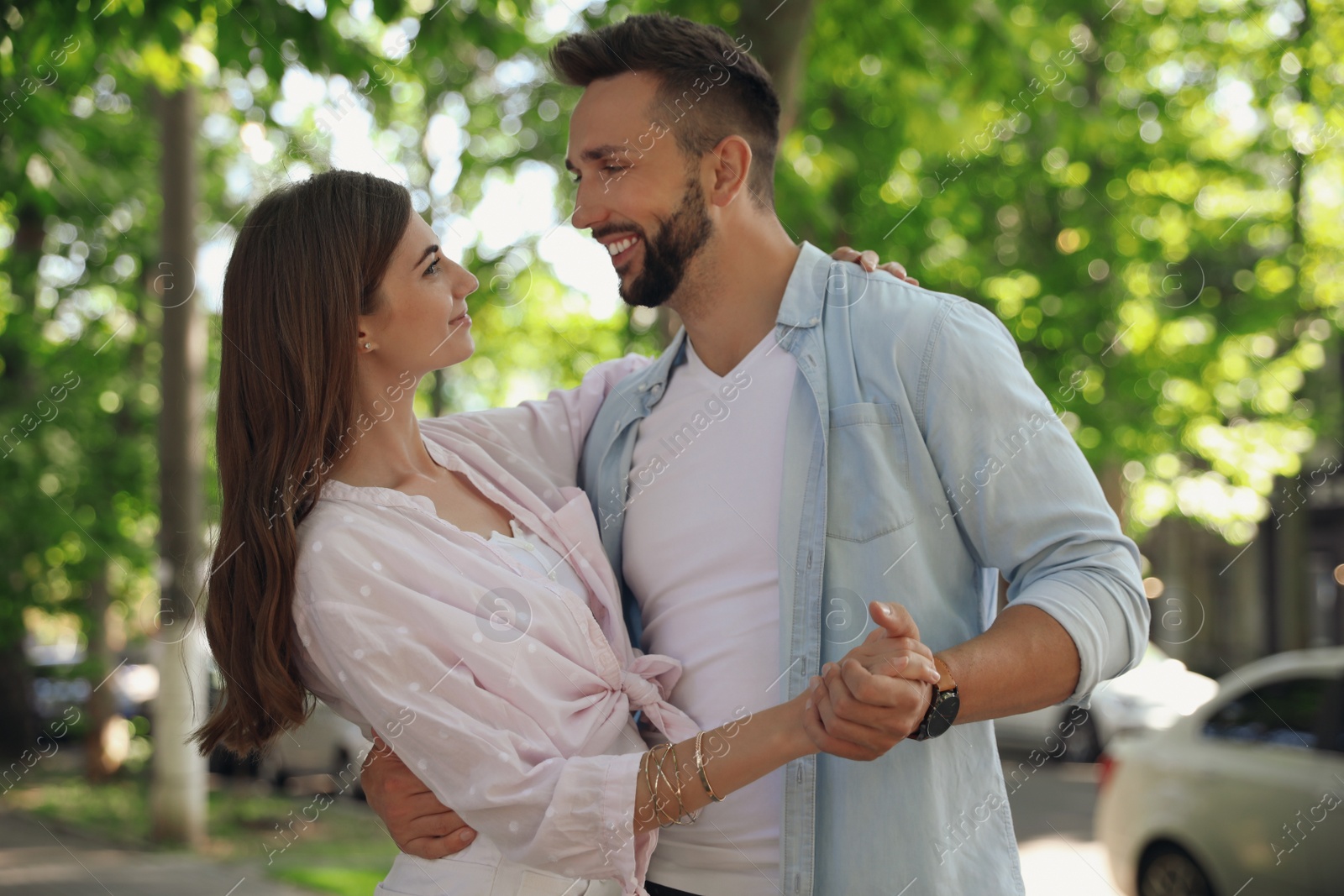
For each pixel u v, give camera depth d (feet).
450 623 4.98
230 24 14.17
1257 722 14.08
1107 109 28.78
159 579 21.06
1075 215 29.60
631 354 7.03
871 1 19.57
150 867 21.39
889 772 5.10
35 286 28.84
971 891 5.11
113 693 34.37
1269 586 49.42
